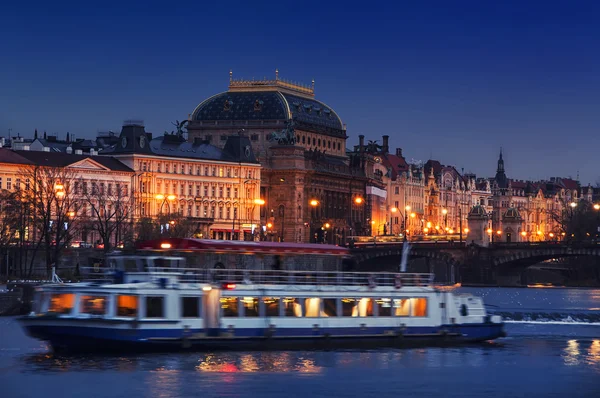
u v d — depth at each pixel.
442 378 145.00
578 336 188.00
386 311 161.00
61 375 139.00
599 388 142.38
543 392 139.88
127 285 146.62
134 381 136.50
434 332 163.88
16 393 131.62
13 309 197.88
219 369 142.75
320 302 156.62
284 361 148.88
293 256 162.38
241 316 151.88
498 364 155.12
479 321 167.75
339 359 152.25
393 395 136.12
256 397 132.12
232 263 157.88
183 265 154.00
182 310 148.75
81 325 145.62
